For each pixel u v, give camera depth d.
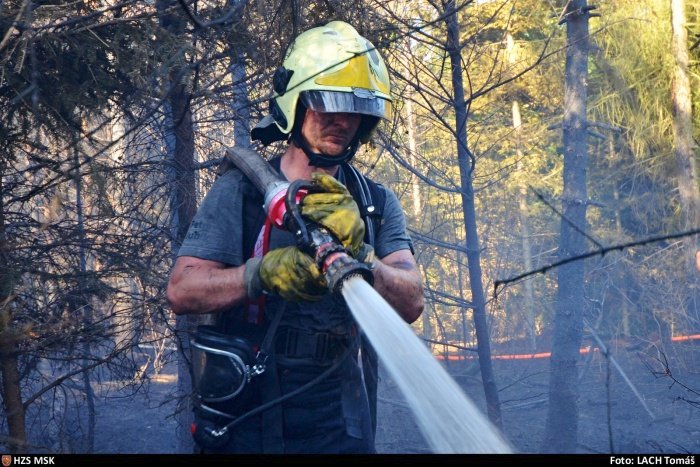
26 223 3.89
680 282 10.97
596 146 11.38
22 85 3.41
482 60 7.90
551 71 9.47
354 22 4.11
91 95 3.70
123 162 4.53
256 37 3.82
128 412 8.16
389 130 5.47
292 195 2.01
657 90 10.94
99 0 3.68
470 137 9.20
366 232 2.36
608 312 11.60
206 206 2.27
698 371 10.52
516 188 11.78
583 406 9.61
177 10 3.81
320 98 2.28
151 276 4.12
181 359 4.75
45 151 3.74
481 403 9.18
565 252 8.12
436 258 12.38
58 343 3.85
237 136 5.27
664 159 11.05
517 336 13.04
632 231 11.16
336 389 2.27
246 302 2.24
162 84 3.64
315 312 2.24
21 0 3.28
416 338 1.60
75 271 4.02
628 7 10.55
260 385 2.21
